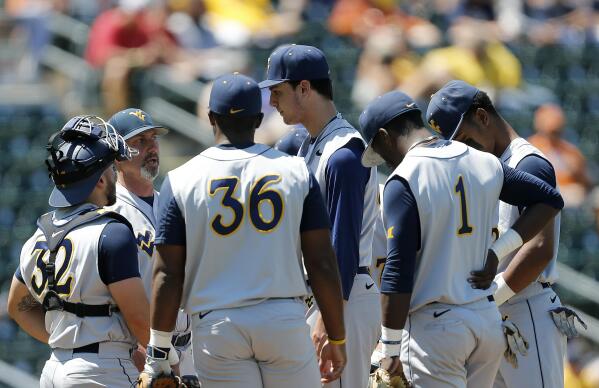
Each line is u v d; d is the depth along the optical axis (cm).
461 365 1662
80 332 1675
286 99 1820
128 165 1873
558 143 3850
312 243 1591
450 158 1652
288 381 1581
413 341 1667
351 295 1811
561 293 3606
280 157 1602
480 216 1655
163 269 1570
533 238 1784
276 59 1827
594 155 4238
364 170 1777
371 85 3938
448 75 3809
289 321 1567
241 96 1595
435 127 1827
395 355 1622
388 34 4031
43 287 1691
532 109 4100
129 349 1708
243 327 1548
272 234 1565
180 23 4084
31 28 4347
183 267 1583
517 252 1820
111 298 1678
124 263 1656
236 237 1561
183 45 4050
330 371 1705
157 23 4031
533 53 4312
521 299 1888
